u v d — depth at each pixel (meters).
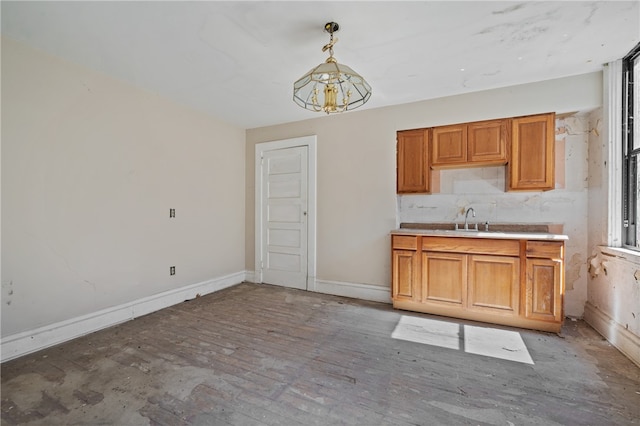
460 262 2.85
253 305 3.31
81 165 2.53
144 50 2.29
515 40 2.13
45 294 2.31
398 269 3.15
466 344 2.34
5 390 1.75
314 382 1.84
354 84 2.07
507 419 1.51
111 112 2.75
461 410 1.58
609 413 1.54
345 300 3.51
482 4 1.75
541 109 2.79
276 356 2.16
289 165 4.08
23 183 2.19
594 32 2.03
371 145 3.55
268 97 3.22
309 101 2.28
